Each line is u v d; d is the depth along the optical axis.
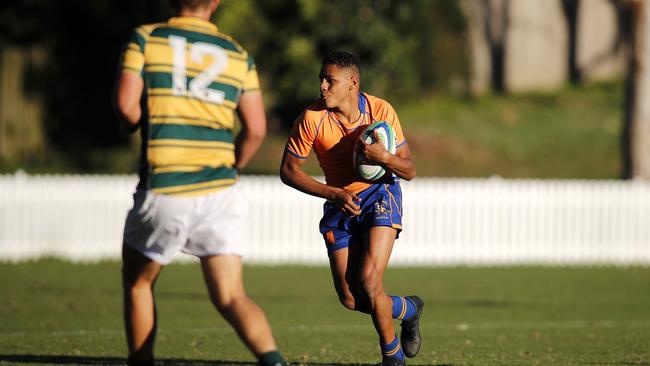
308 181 23.89
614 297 47.97
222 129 18.48
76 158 91.88
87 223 60.16
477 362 28.25
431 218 62.44
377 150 23.03
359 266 23.41
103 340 32.47
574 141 102.81
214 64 18.39
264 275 55.12
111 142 94.31
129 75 18.02
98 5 80.38
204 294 46.56
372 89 79.12
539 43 117.56
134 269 18.77
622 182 64.06
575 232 63.69
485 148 100.06
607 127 106.56
